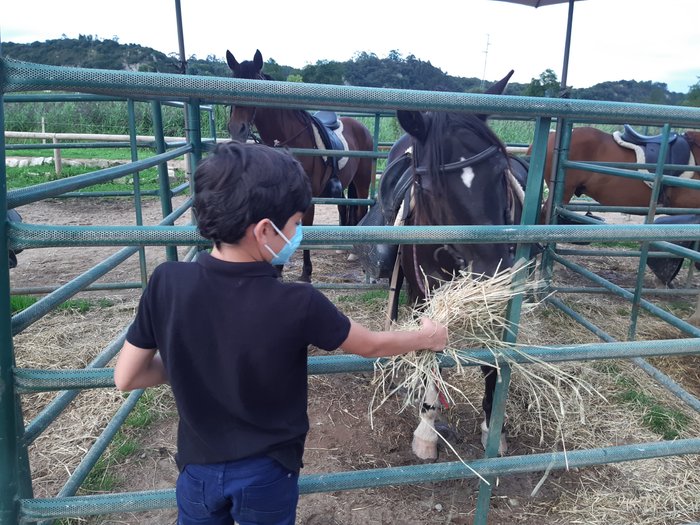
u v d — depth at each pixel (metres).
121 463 2.54
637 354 1.57
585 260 6.32
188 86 1.17
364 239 1.31
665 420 3.00
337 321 1.11
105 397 3.00
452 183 2.08
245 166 0.98
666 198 6.18
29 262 5.55
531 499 2.39
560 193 4.11
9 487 1.32
